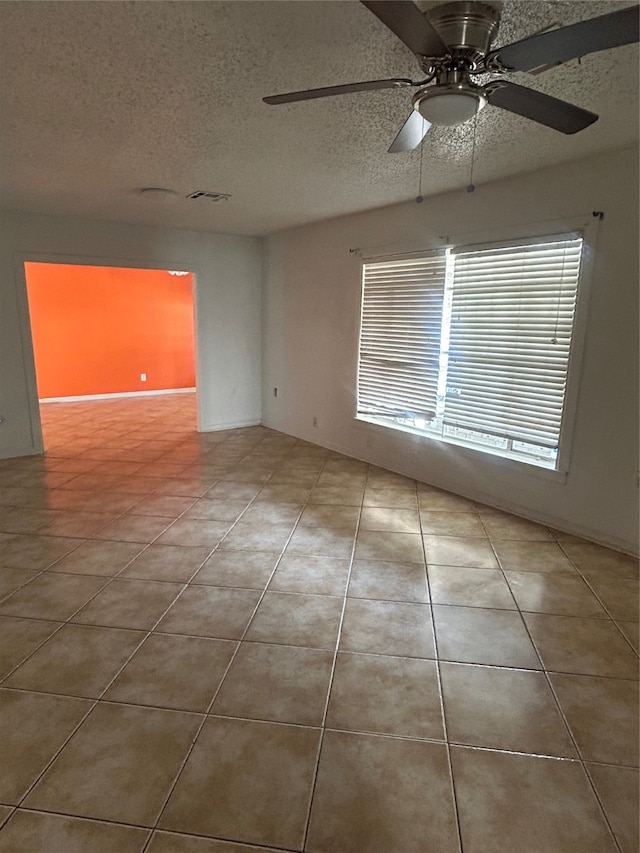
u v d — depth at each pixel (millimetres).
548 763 1578
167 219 4863
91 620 2281
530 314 3303
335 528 3326
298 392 5723
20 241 4598
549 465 3352
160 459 4910
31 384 4898
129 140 2689
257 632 2213
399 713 1771
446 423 4004
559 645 2143
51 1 1501
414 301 4129
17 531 3225
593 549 3031
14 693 1837
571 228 2998
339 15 1575
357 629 2244
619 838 1354
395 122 2418
